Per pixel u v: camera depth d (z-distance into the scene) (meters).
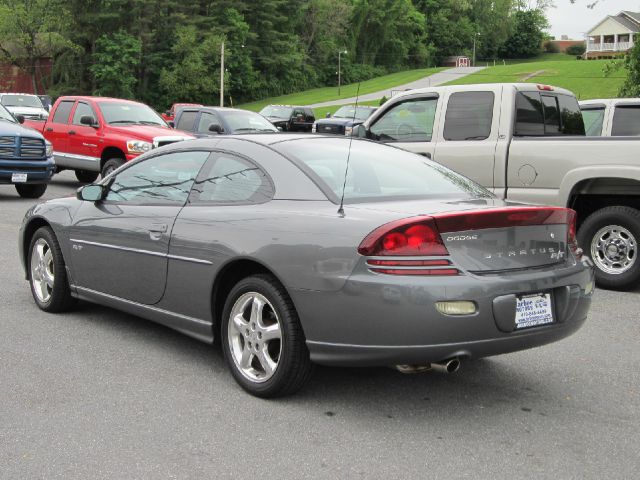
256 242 4.28
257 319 4.32
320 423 3.97
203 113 18.38
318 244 3.99
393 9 122.56
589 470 3.46
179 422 3.95
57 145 16.23
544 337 4.07
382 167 4.81
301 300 4.02
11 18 71.69
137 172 5.49
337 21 111.06
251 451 3.60
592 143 7.54
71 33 78.06
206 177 4.93
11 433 3.76
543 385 4.70
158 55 82.44
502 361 5.17
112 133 15.17
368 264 3.80
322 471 3.39
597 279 7.74
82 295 5.80
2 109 15.29
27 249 6.44
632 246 7.54
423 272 3.74
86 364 4.89
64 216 5.89
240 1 92.88
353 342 3.87
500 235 3.98
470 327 3.77
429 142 8.70
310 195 4.32
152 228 5.00
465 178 5.14
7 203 13.73
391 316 3.73
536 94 8.47
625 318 6.51
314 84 108.44
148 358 5.05
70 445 3.63
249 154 4.77
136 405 4.18
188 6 87.19
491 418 4.10
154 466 3.42
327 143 4.96
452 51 149.50
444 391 4.53
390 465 3.47
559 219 4.27
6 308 6.32
